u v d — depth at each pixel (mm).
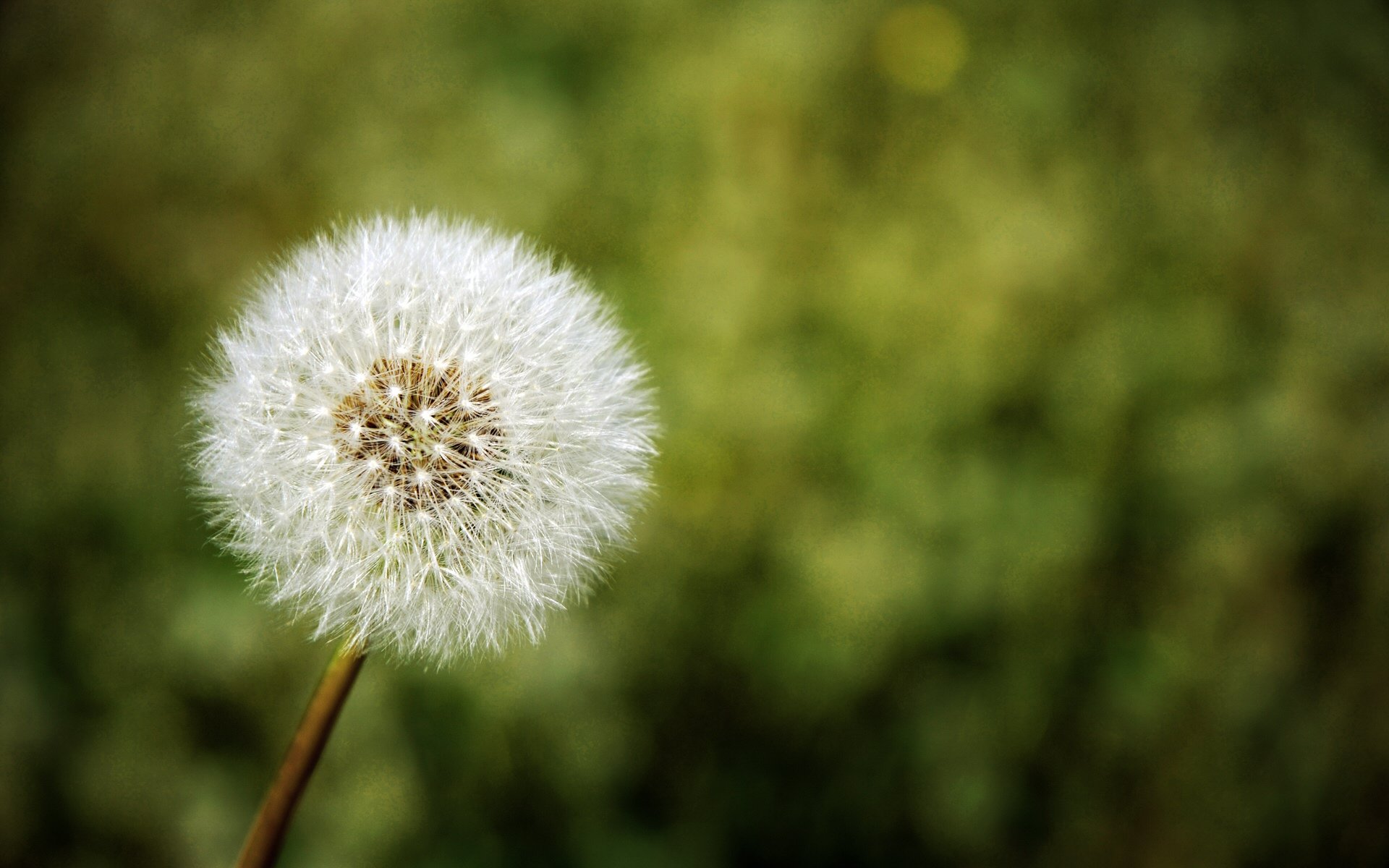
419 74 461
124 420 399
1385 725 396
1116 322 438
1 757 350
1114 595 402
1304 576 407
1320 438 423
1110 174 468
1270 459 418
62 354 411
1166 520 411
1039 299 439
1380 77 514
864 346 426
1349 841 386
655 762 365
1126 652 395
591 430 265
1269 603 404
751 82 465
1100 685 390
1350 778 390
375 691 353
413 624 256
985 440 416
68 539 379
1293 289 453
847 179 458
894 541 397
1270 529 409
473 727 355
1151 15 504
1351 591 407
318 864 346
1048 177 463
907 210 452
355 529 259
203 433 262
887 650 385
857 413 416
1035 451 417
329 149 449
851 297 434
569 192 440
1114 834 377
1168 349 434
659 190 444
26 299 421
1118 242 454
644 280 427
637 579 383
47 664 359
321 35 470
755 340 421
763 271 433
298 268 267
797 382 416
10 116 460
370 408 263
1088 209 458
